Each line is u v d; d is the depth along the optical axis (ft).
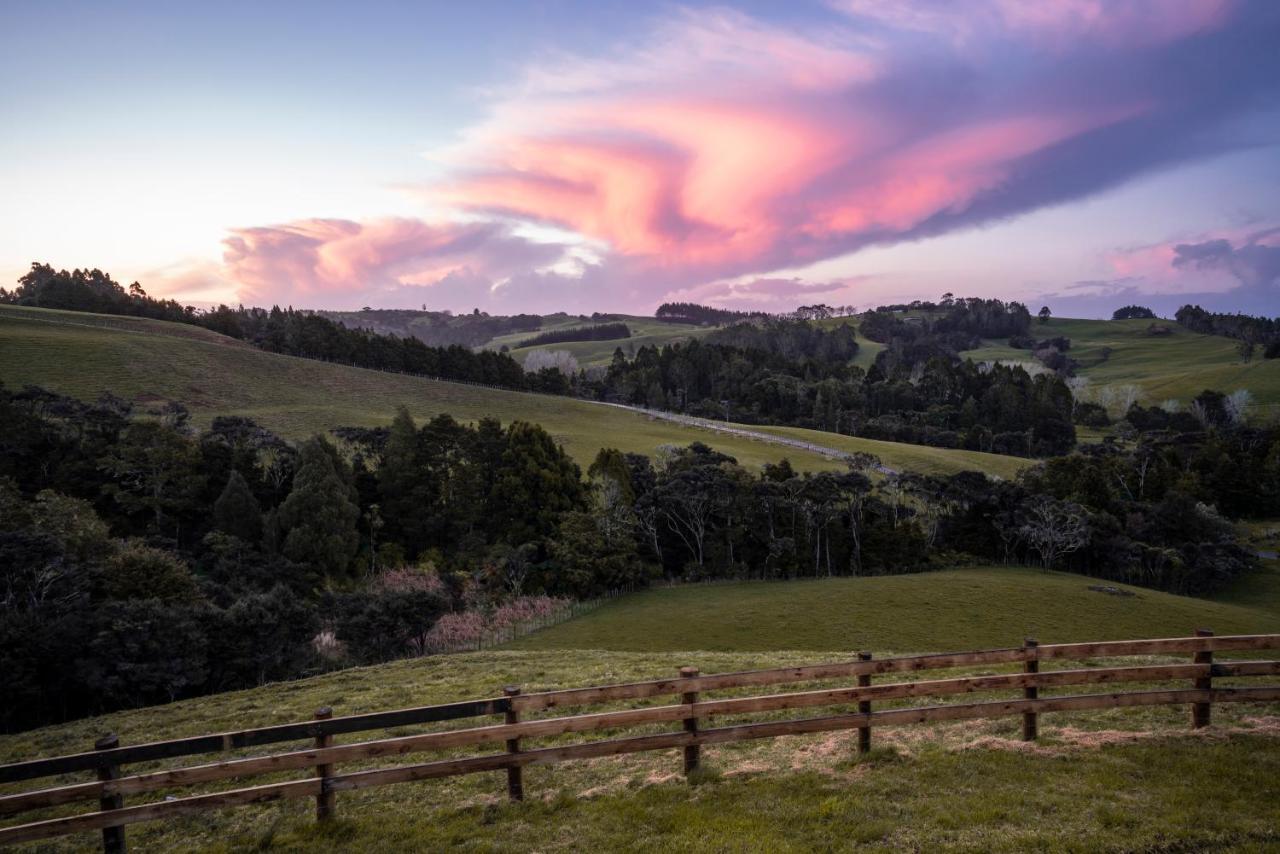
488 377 502.79
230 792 30.30
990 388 555.69
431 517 240.53
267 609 132.16
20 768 28.30
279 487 239.91
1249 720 39.22
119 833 29.48
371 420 354.74
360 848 30.45
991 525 258.57
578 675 71.46
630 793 34.06
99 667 110.42
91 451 226.38
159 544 194.39
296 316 556.10
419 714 32.24
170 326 479.41
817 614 177.17
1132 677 37.29
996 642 159.22
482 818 32.50
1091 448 389.80
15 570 134.82
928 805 30.50
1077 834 27.66
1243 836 26.96
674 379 630.33
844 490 251.39
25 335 359.66
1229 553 231.09
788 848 27.61
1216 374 589.32
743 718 50.19
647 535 244.01
